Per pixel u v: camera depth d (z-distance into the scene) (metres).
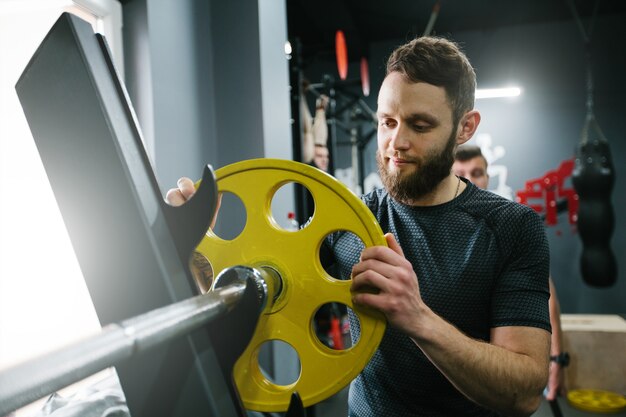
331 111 4.37
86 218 0.61
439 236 1.04
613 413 2.78
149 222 0.57
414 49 0.94
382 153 1.00
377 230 0.76
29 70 0.61
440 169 0.97
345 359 0.78
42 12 1.56
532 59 5.43
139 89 1.77
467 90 0.97
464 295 0.99
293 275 0.80
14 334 1.54
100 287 0.61
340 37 3.37
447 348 0.75
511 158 5.45
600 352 3.05
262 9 2.29
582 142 4.68
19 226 1.58
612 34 5.22
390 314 0.72
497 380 0.80
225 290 0.56
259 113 2.28
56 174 0.62
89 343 0.33
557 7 5.05
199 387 0.58
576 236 5.26
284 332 0.80
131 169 0.58
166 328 0.41
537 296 0.93
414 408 1.04
